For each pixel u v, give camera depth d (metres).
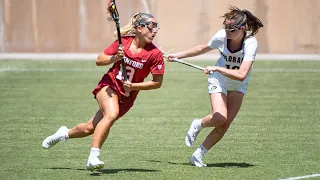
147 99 46.22
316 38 78.69
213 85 25.56
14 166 25.91
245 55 24.69
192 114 39.78
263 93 48.22
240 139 31.94
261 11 79.06
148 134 33.44
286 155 28.16
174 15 79.44
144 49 23.80
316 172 24.84
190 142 26.59
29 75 59.03
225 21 24.61
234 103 25.59
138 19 23.64
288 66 65.06
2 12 80.88
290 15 78.81
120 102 24.33
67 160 27.11
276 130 34.31
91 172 24.81
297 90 49.59
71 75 59.03
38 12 80.81
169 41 79.75
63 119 37.78
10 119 37.72
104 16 80.19
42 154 28.30
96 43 80.56
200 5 79.38
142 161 27.08
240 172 24.86
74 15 80.56
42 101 44.72
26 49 81.12
